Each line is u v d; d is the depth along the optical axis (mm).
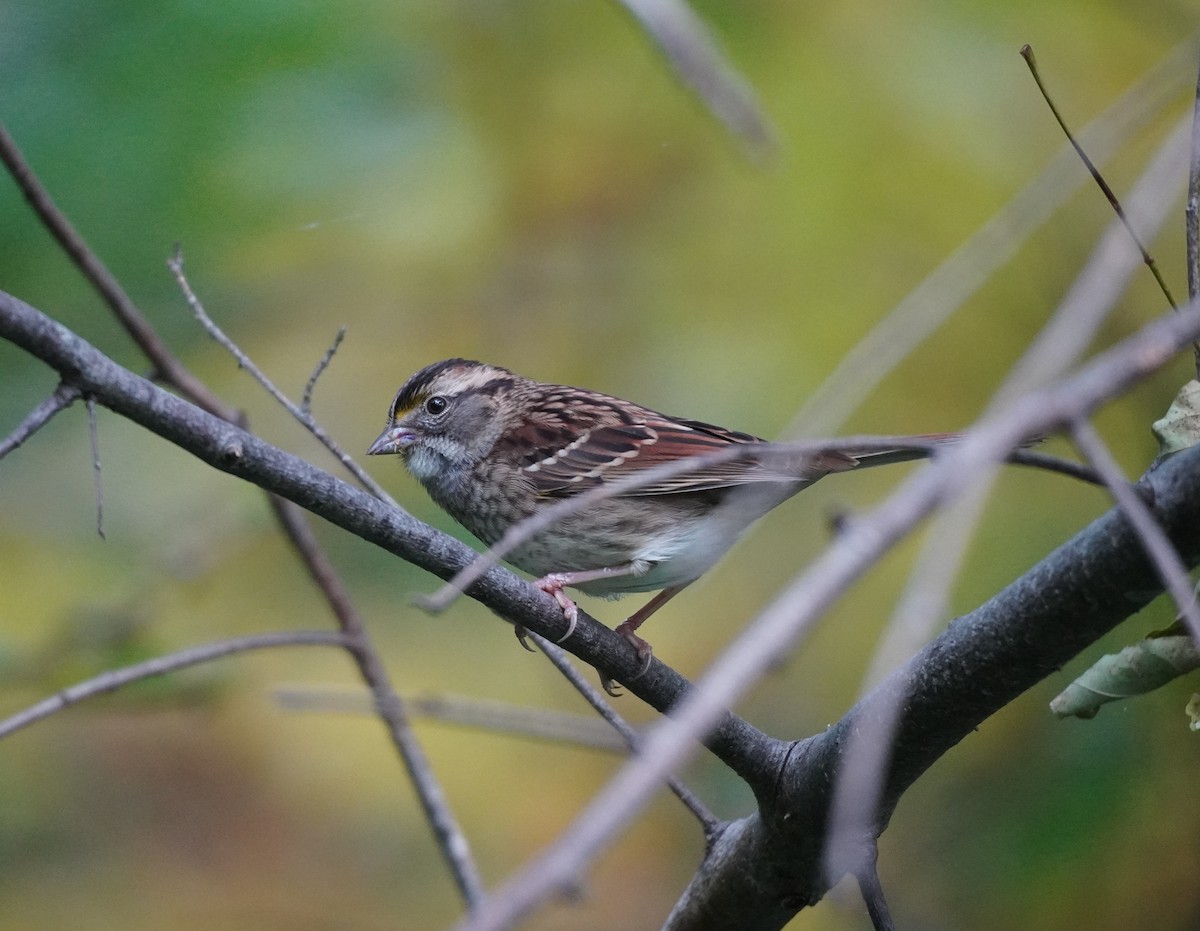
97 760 11977
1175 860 10242
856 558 3182
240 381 11984
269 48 10977
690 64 8156
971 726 5746
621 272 12062
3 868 11484
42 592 10391
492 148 12156
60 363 5297
